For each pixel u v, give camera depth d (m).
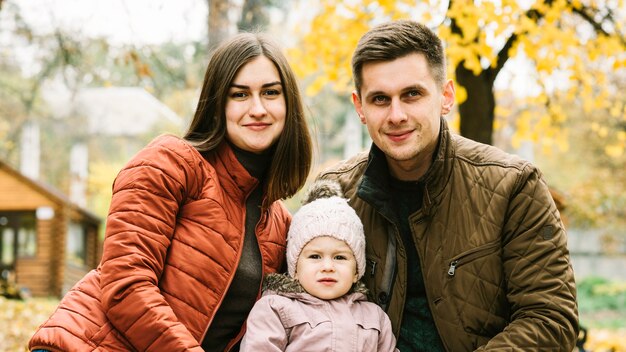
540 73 6.12
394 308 2.73
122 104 31.92
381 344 2.69
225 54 2.69
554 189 6.60
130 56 8.27
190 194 2.55
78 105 28.83
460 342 2.60
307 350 2.60
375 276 2.81
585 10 6.16
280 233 2.89
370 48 2.59
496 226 2.59
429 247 2.68
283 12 14.23
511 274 2.55
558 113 6.80
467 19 4.85
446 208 2.68
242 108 2.66
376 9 5.69
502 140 17.12
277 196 2.81
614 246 26.28
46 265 22.33
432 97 2.61
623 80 10.70
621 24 6.19
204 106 2.72
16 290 12.52
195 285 2.47
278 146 2.75
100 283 2.37
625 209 23.23
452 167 2.71
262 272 2.70
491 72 5.86
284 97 2.74
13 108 20.08
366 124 2.70
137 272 2.31
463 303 2.59
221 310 2.61
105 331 2.37
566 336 2.45
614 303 22.00
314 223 2.73
